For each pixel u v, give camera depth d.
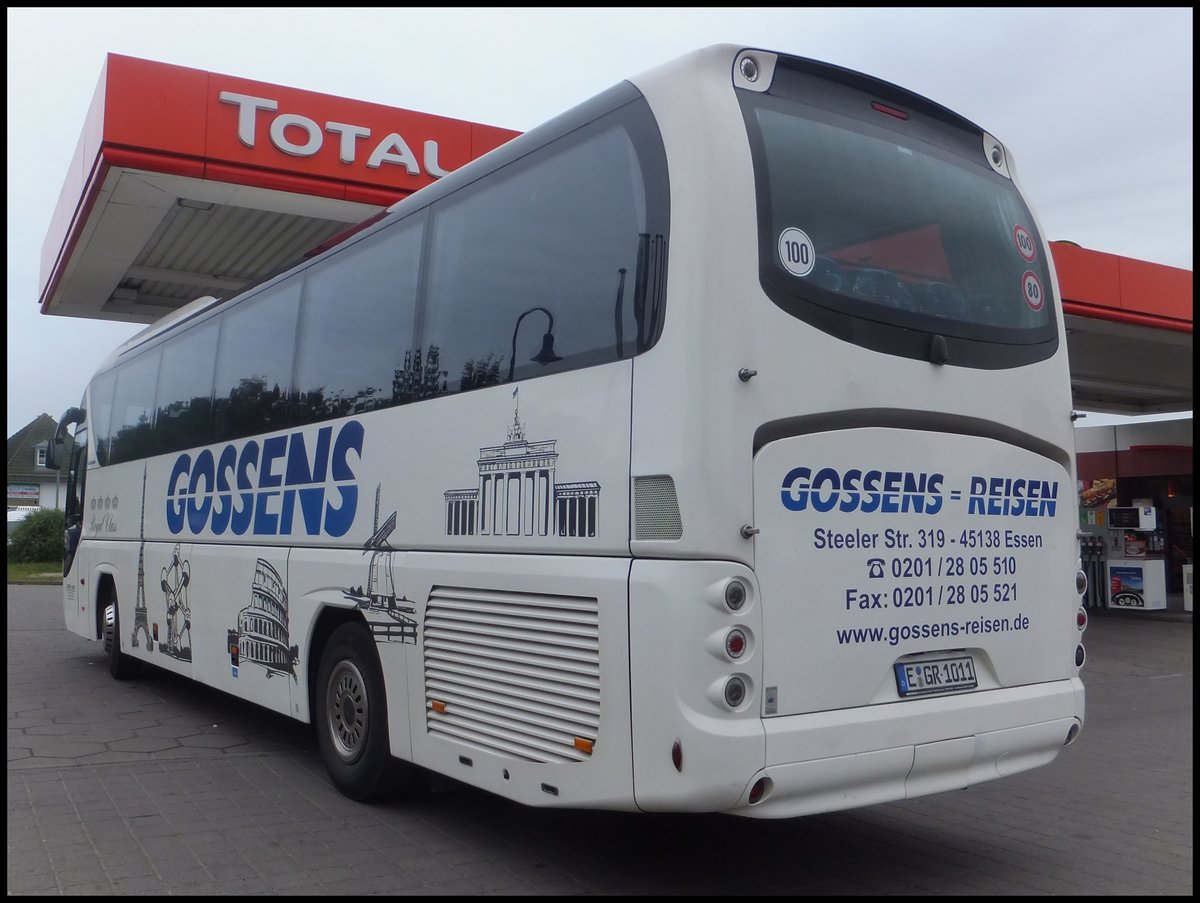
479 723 4.98
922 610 4.61
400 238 6.10
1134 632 17.39
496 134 13.12
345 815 5.95
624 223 4.48
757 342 4.18
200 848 5.32
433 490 5.45
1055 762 7.74
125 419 10.97
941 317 4.85
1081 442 26.30
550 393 4.69
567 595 4.47
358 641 6.11
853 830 5.81
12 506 54.66
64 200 14.23
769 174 4.39
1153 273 16.06
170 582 9.20
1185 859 5.35
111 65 11.11
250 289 8.16
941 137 5.26
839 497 4.36
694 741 3.94
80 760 7.32
